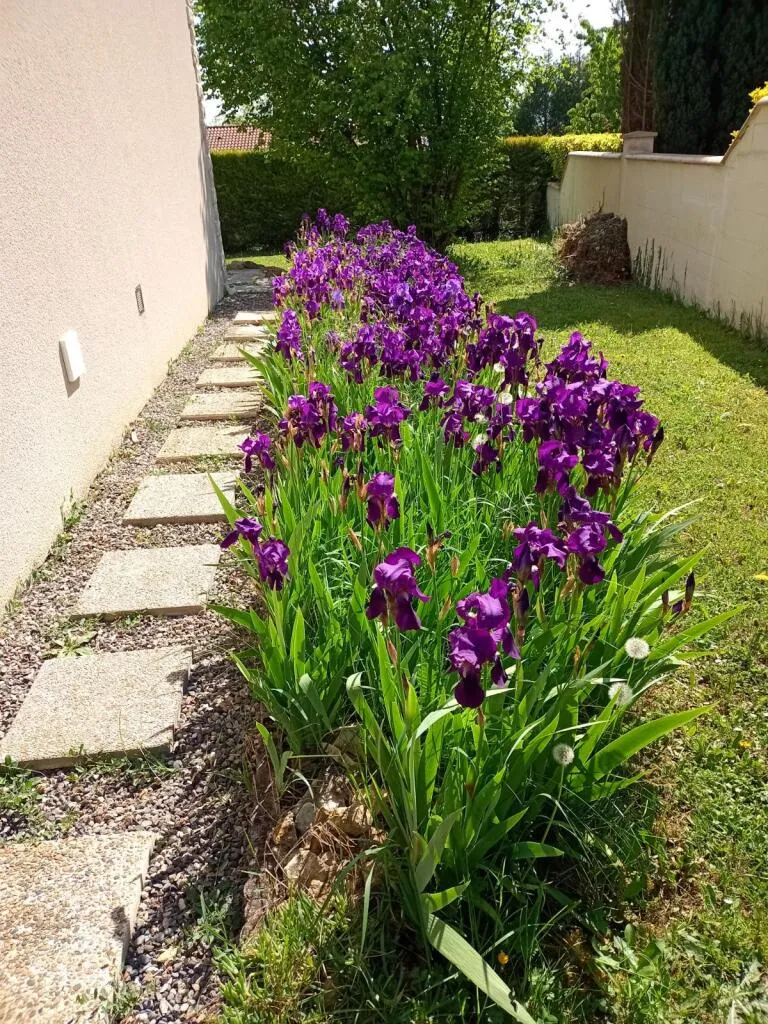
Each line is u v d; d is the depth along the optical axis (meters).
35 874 2.33
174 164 8.65
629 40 12.99
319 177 16.72
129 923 2.17
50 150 4.62
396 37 12.60
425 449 3.63
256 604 3.62
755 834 2.40
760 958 2.05
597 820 2.37
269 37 12.61
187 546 4.23
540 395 3.21
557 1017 1.89
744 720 2.87
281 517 3.25
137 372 6.40
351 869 2.15
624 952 2.05
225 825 2.53
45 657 3.39
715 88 11.41
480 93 13.05
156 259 7.40
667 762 2.68
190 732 2.94
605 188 13.45
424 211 14.00
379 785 2.42
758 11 10.62
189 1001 2.01
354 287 6.82
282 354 5.20
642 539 3.12
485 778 2.11
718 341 7.70
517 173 19.11
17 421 3.97
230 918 2.22
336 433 3.77
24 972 2.02
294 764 2.63
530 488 3.31
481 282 11.93
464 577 2.79
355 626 2.59
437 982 1.95
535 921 2.03
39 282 4.36
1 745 2.84
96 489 4.98
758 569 3.72
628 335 8.03
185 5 10.12
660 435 3.14
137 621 3.59
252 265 15.57
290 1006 1.90
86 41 5.44
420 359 4.30
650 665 2.52
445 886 2.07
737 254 8.13
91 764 2.79
